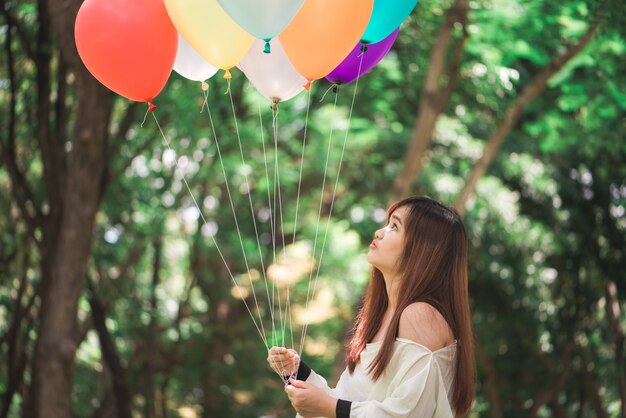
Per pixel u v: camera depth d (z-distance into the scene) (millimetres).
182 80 9109
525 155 11930
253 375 14570
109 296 10594
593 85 8797
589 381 12016
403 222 3375
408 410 3088
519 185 12062
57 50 8289
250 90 10305
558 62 8602
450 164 12008
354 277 15211
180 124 9680
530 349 12320
